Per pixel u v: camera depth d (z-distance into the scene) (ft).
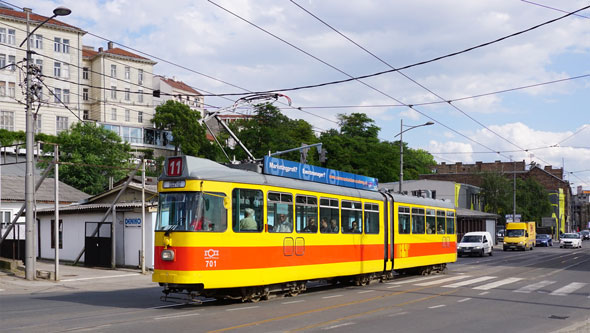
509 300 51.34
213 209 43.45
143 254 79.56
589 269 94.48
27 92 71.77
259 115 244.42
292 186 51.39
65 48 251.39
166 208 43.75
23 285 65.46
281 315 40.09
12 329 34.24
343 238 58.70
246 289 47.19
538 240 232.94
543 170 347.56
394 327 36.19
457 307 46.21
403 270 82.33
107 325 35.40
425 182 224.94
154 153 268.62
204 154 259.19
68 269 86.33
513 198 232.12
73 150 189.98
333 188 58.18
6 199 115.44
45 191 127.85
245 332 33.17
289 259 50.06
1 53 229.45
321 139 243.40
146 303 47.88
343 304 46.96
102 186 187.32
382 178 229.04
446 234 85.97
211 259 42.63
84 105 274.16
